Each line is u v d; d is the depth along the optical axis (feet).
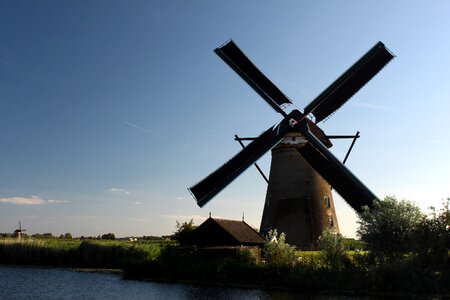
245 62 119.55
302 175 132.57
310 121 124.77
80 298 89.76
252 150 119.96
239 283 107.24
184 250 130.93
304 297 86.02
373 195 110.83
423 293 87.30
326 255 101.24
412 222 96.68
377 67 121.49
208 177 116.98
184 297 88.94
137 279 123.03
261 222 138.41
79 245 172.86
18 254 177.06
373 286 90.07
